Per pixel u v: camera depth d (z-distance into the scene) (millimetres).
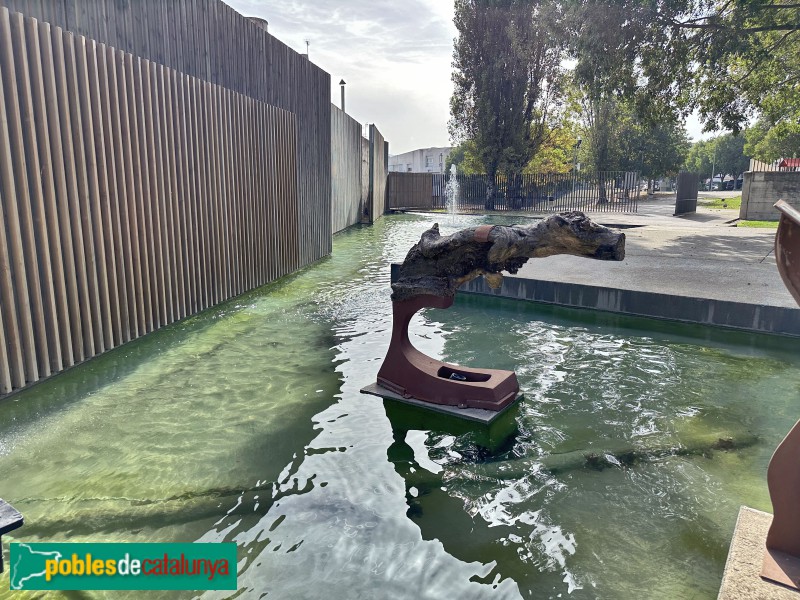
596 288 6621
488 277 3762
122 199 4875
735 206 27125
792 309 5500
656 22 11953
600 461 3102
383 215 23953
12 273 3814
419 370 3875
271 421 3574
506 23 24391
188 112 5914
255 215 7637
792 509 2006
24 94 3801
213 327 5746
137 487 2791
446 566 2230
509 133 25688
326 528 2471
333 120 14320
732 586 1919
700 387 4227
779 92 14562
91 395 3949
